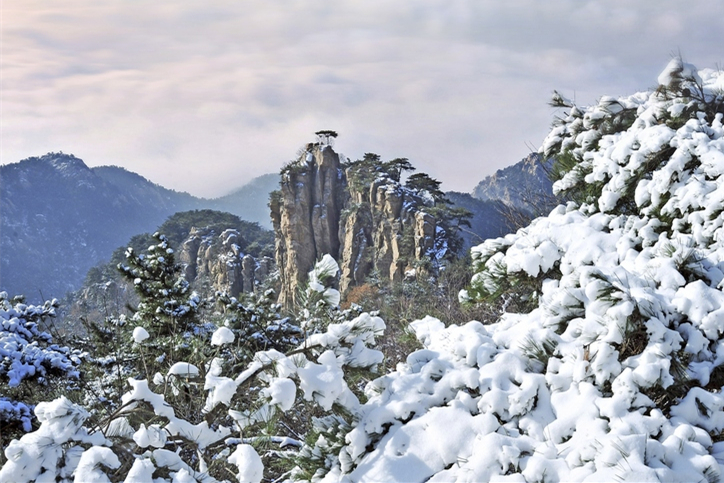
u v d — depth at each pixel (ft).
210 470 15.14
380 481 12.28
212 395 14.62
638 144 20.04
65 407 12.88
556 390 12.78
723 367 12.72
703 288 13.52
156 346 35.78
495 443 11.59
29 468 12.26
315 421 13.84
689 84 23.53
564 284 14.58
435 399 13.57
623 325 12.28
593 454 10.86
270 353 14.88
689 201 17.19
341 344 15.34
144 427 13.37
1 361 30.14
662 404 12.41
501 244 19.19
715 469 10.48
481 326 15.46
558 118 28.04
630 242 17.13
